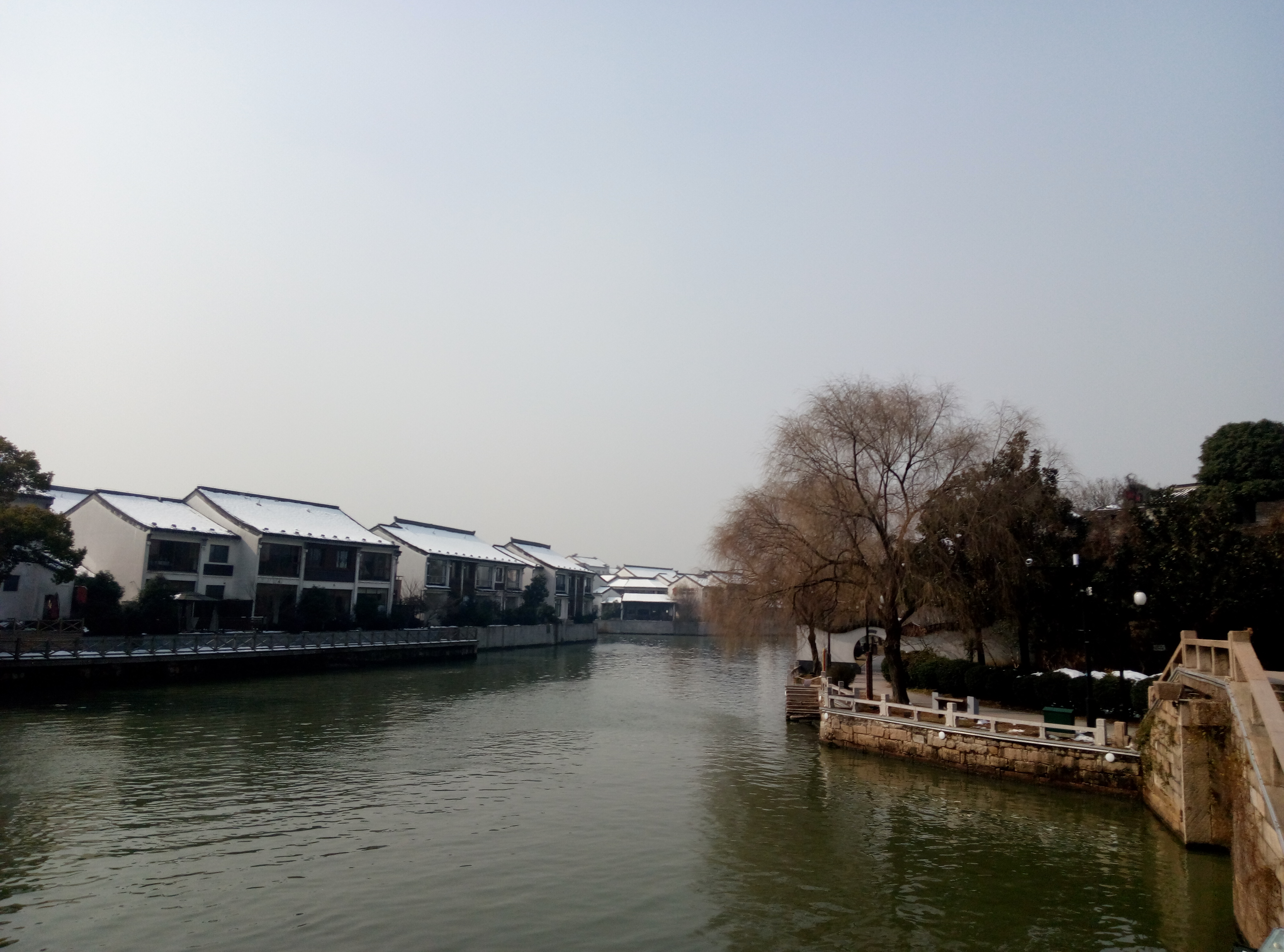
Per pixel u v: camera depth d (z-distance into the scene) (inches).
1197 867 647.1
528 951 503.2
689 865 661.3
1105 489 1839.3
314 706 1405.0
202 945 498.3
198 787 842.2
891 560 1087.6
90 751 979.9
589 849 695.1
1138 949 514.6
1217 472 1568.7
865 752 1101.1
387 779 917.8
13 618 1632.6
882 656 1898.4
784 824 776.9
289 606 2121.1
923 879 632.4
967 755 973.8
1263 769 452.8
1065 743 892.0
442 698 1584.6
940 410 1149.1
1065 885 618.5
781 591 1171.9
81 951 485.7
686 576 4820.4
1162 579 1085.8
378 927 531.5
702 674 2331.4
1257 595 1013.2
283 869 625.6
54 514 1392.7
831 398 1165.1
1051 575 1206.9
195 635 1654.8
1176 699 697.0
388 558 2460.6
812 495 1149.7
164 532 1857.8
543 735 1239.5
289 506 2379.4
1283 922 418.3
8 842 663.1
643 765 1040.2
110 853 646.5
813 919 560.4
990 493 1101.7
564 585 3929.6
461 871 635.5
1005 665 1413.6
